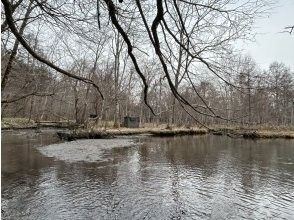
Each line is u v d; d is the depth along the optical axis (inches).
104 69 1473.9
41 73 370.3
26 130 1616.6
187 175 686.5
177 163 826.2
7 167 719.7
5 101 364.5
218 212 461.4
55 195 516.4
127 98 1809.8
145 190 561.0
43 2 216.8
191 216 443.8
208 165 809.5
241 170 753.0
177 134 1652.3
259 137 1521.9
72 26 226.4
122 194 532.7
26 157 858.1
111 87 1488.7
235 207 485.4
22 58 371.9
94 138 1389.0
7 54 357.4
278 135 1583.4
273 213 465.1
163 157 921.5
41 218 418.9
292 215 458.3
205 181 639.8
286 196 547.5
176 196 530.6
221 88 162.7
